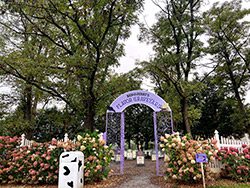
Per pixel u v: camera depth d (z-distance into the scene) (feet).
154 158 66.33
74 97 38.06
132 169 38.88
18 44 48.57
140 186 23.25
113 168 40.40
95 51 37.35
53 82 35.76
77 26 35.17
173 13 54.24
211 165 27.07
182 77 52.47
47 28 41.75
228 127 83.87
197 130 88.58
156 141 32.99
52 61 34.37
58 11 32.81
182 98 50.75
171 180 25.52
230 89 75.72
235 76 73.97
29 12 34.42
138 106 85.35
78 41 39.19
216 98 87.86
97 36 35.70
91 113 38.70
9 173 25.43
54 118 50.37
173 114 51.80
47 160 24.70
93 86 38.17
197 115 53.42
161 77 53.36
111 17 36.99
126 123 84.94
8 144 27.71
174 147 24.45
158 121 36.04
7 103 52.08
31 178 24.63
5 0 32.09
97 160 25.61
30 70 31.96
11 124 47.24
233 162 25.29
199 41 55.06
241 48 69.41
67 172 17.43
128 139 87.76
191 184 23.22
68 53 39.06
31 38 45.70
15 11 33.81
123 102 34.71
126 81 40.42
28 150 25.90
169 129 35.29
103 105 38.88
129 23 40.68
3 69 33.19
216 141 26.07
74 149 25.35
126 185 23.89
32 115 57.88
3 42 46.88
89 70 34.32
